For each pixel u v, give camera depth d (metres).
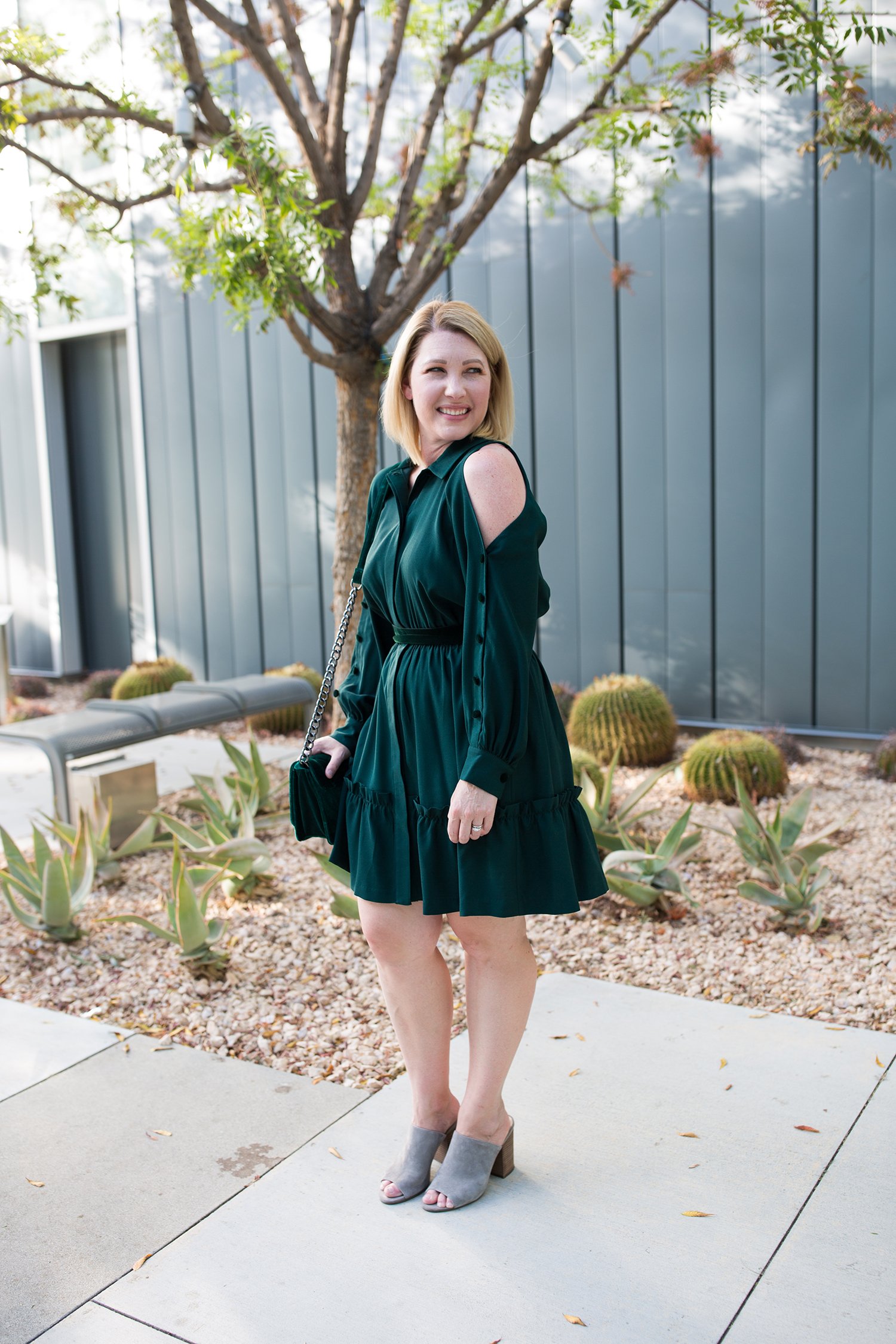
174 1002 2.92
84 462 9.24
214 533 8.01
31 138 8.22
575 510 6.38
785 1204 1.90
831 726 5.74
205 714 5.14
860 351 5.42
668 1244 1.80
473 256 6.50
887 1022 2.64
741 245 5.66
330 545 7.44
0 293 8.60
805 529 5.68
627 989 2.89
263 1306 1.69
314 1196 1.98
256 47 4.04
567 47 5.91
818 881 3.30
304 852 4.30
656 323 5.97
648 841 3.62
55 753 4.38
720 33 3.99
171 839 4.57
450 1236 1.84
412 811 1.85
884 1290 1.68
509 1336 1.61
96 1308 1.71
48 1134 2.25
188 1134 2.23
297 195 3.83
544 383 6.37
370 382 4.53
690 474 5.98
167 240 4.26
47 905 3.30
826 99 5.30
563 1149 2.10
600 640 6.40
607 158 5.93
